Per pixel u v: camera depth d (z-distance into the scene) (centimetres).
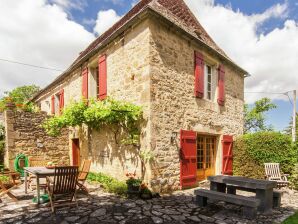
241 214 439
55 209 447
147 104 594
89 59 854
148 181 575
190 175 692
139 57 630
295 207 503
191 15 957
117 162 689
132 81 651
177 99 678
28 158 844
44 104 1364
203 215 430
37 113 912
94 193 584
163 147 618
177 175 657
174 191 635
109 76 751
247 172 851
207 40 933
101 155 770
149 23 605
